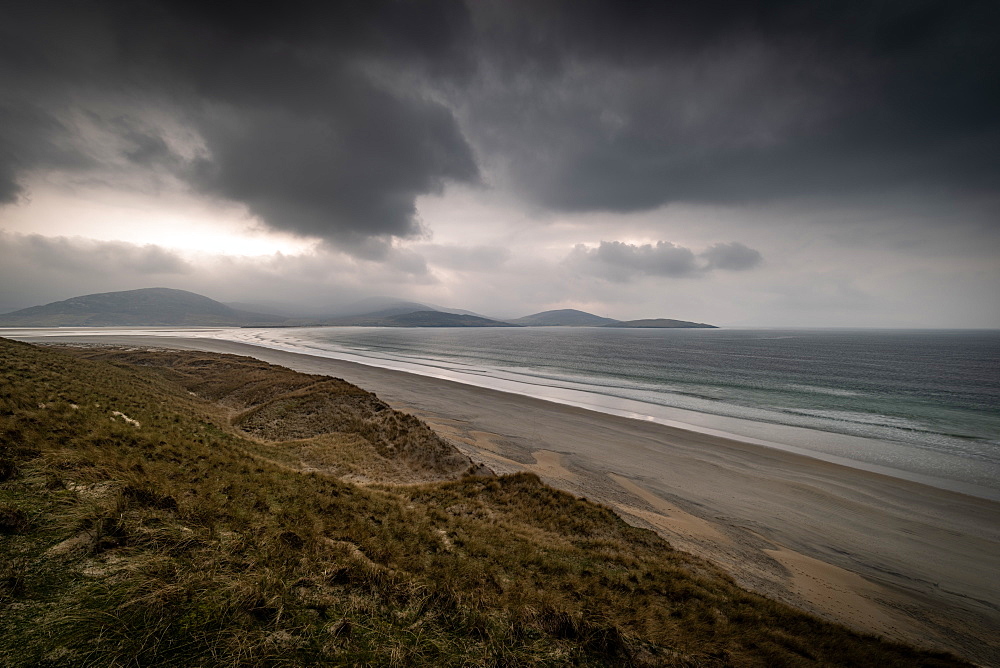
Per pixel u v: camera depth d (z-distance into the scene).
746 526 21.06
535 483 21.30
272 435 28.11
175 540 6.30
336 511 11.28
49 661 3.72
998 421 44.84
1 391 12.48
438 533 11.82
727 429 40.41
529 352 135.38
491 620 6.39
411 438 27.55
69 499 6.61
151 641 4.22
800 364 99.94
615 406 50.50
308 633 5.08
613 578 11.09
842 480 27.62
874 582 16.77
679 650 7.30
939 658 10.66
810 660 8.74
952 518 22.70
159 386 35.06
